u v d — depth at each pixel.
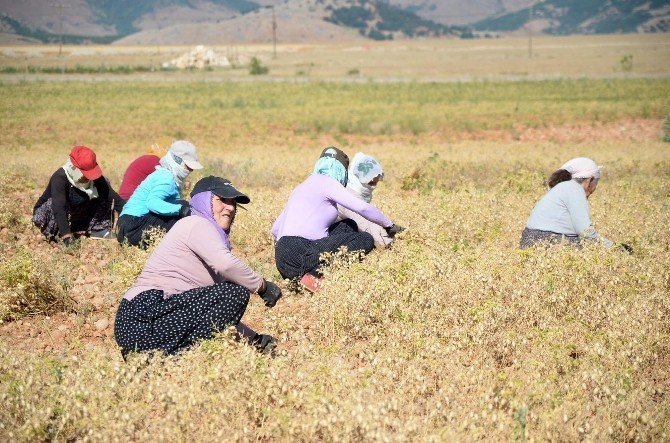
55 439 7.32
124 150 47.12
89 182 16.88
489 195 20.98
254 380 8.00
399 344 9.55
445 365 8.93
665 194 24.34
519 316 10.80
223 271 9.66
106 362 8.49
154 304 9.57
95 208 17.39
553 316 11.01
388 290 10.96
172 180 15.82
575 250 12.96
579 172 14.77
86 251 16.23
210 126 61.75
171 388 7.71
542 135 56.03
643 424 7.68
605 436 7.43
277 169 30.25
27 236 17.75
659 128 57.19
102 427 7.32
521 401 8.09
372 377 8.37
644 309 10.64
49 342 10.98
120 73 158.62
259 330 11.46
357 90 101.31
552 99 81.50
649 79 108.69
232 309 9.70
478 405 8.04
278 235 13.96
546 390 8.38
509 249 15.09
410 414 7.85
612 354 9.23
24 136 54.50
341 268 12.11
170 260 9.73
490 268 12.55
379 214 13.84
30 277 12.13
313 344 9.98
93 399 7.70
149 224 15.84
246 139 54.91
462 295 11.18
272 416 7.59
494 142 52.56
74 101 83.00
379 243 14.93
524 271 12.16
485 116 66.31
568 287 11.52
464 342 9.60
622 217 17.41
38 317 12.02
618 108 68.56
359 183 14.81
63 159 36.91
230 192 9.77
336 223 14.41
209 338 9.62
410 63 198.25
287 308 12.40
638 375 9.08
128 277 12.77
